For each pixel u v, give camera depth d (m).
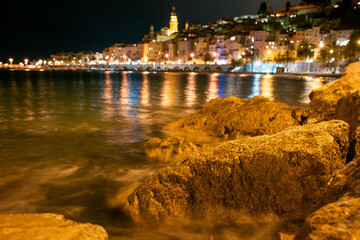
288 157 4.29
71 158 8.72
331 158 4.25
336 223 2.33
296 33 127.06
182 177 4.86
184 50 169.62
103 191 6.34
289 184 4.22
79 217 5.18
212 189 4.70
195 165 4.88
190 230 4.55
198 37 173.38
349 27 124.25
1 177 7.11
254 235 4.09
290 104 22.55
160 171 5.14
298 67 110.44
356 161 3.84
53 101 23.92
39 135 11.73
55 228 2.58
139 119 15.59
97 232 2.63
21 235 2.44
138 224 4.87
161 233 4.52
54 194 6.19
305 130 4.78
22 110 18.61
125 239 4.28
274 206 4.27
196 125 12.26
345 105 7.05
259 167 4.43
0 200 5.86
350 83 10.66
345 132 4.73
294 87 42.50
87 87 41.75
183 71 142.75
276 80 64.50
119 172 7.54
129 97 27.77
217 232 4.35
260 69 123.81
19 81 56.59
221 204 4.63
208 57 146.38
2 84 46.78
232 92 33.88
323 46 118.81
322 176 4.11
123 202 5.34
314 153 4.20
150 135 11.83
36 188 6.50
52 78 71.75
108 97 27.62
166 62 179.12
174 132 12.22
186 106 21.22
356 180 3.38
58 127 13.38
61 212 5.38
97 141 10.80
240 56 140.00
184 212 4.77
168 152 8.83
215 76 89.38
